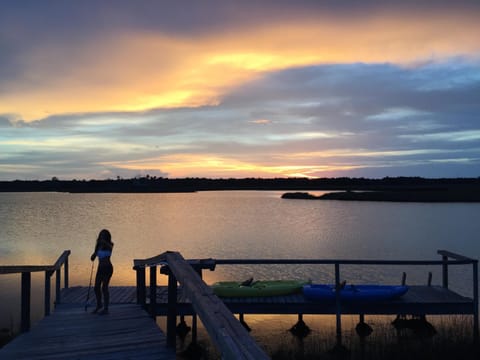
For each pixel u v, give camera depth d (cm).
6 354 655
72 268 2730
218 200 16088
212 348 1265
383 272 2447
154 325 821
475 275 1240
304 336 1360
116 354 646
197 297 405
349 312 1245
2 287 2106
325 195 16225
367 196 13988
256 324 1508
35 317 1520
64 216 7919
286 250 3534
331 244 3862
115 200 16312
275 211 8950
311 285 1364
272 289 1329
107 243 957
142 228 5559
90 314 927
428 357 1054
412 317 1479
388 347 1133
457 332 1230
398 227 5241
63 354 650
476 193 13638
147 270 2592
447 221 6025
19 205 12306
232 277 2309
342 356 1117
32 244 4059
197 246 3828
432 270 2511
